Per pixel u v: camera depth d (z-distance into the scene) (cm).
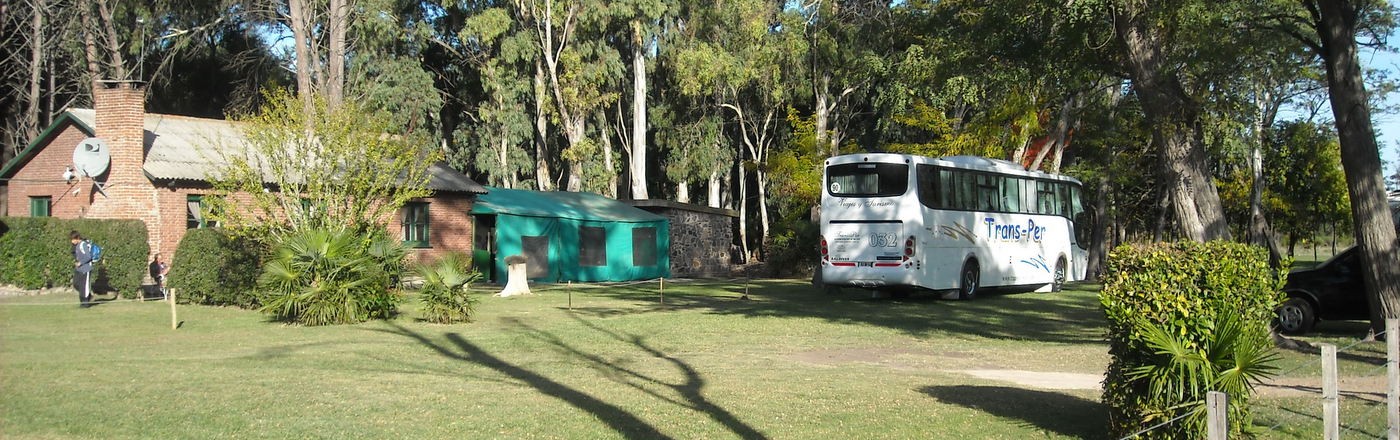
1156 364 730
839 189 2416
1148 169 4406
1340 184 4347
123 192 2359
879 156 2355
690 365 1230
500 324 1708
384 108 3519
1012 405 943
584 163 4359
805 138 3984
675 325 1730
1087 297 2598
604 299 2378
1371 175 1395
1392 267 1378
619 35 4528
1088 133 3534
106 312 1812
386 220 2038
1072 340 1570
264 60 3962
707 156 4525
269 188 2353
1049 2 1571
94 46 3562
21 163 2669
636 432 812
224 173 2019
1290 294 1634
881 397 984
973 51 1816
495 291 2664
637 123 4219
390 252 1812
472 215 3097
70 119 2514
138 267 2109
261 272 1836
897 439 800
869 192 2369
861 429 833
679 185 4816
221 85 4334
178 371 1105
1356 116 1403
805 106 4756
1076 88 1895
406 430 809
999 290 2889
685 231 3978
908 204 2317
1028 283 2808
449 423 836
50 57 3666
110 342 1391
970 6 1784
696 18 4175
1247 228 4850
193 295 1988
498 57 4119
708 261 4112
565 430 816
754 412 899
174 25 3869
